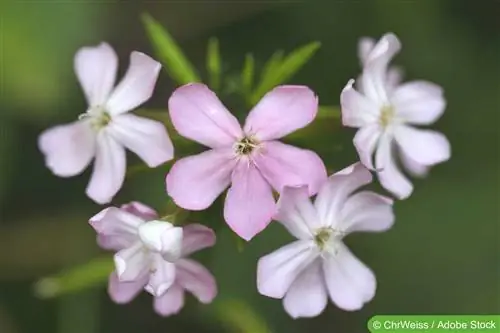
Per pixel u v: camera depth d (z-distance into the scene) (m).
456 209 0.39
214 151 0.31
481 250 0.39
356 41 0.39
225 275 0.36
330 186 0.31
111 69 0.32
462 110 0.40
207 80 0.39
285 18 0.39
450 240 0.39
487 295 0.39
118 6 0.39
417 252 0.39
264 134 0.31
